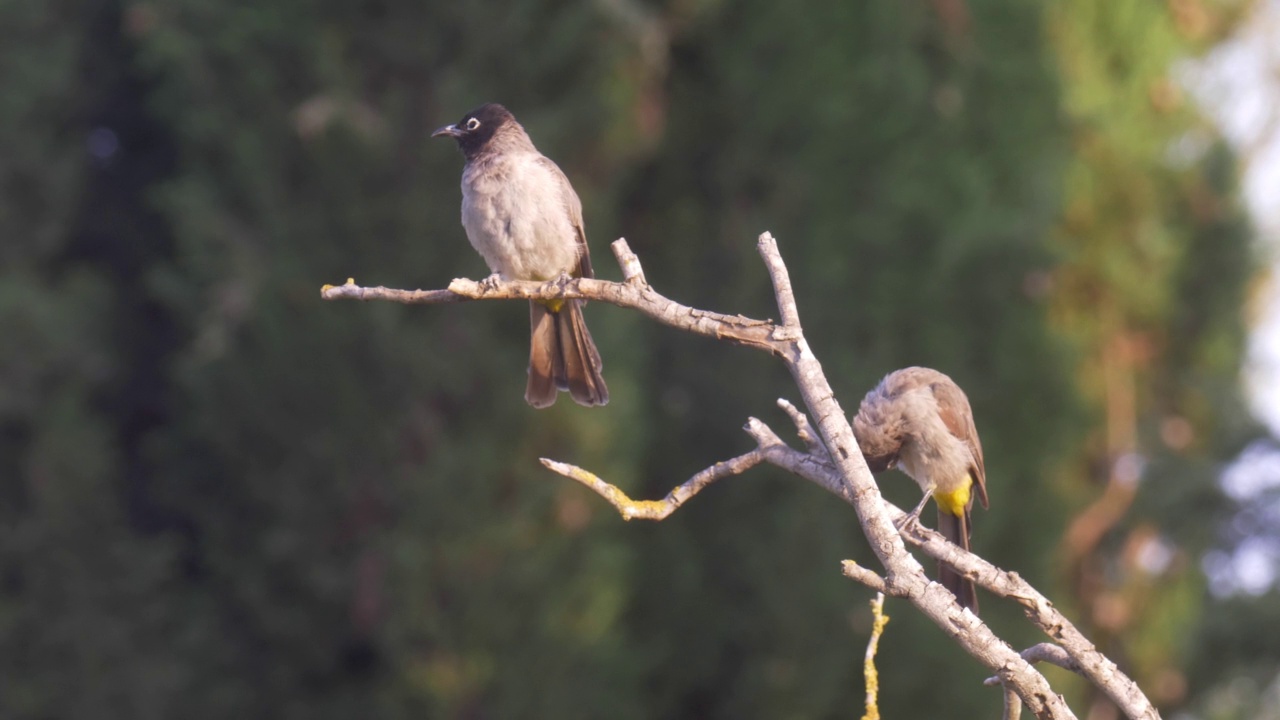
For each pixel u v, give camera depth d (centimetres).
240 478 1471
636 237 1579
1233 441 1758
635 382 1387
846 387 1323
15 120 1628
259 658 1490
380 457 1370
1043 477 1427
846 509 1345
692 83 1546
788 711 1302
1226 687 1786
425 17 1441
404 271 1382
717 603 1387
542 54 1430
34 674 1500
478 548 1293
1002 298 1417
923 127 1451
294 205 1439
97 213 1741
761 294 1414
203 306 1455
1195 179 1711
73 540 1521
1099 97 1614
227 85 1462
